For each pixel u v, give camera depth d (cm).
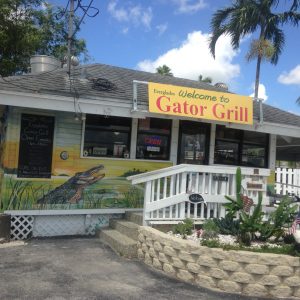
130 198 1038
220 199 856
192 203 838
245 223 713
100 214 1005
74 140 980
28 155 931
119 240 819
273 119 1185
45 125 950
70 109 905
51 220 958
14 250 802
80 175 984
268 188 1248
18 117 921
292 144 1498
